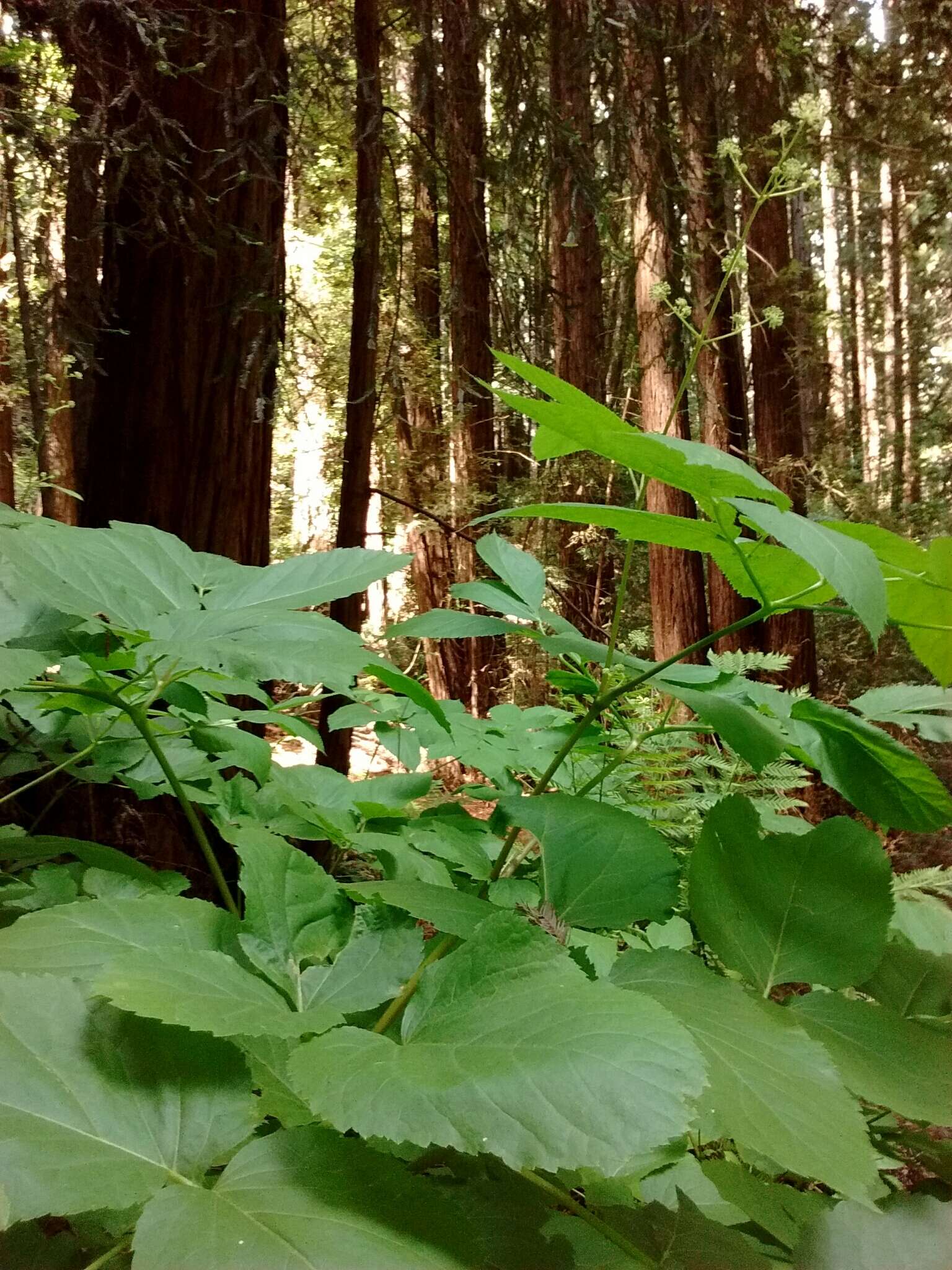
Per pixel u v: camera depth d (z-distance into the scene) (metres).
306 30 2.81
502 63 2.93
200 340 2.13
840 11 3.66
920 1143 0.70
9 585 0.75
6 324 2.83
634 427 0.68
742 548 0.77
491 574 5.12
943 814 0.81
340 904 0.72
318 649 0.73
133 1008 0.46
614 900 0.77
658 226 3.54
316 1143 0.48
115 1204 0.40
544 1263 0.53
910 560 0.72
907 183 5.02
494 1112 0.42
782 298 4.55
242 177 2.11
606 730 1.34
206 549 2.16
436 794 2.20
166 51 2.08
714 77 3.20
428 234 4.56
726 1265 0.54
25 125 1.91
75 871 0.92
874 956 0.72
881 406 10.29
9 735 1.12
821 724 0.86
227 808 1.06
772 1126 0.48
